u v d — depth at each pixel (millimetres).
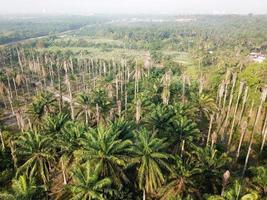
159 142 35812
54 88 111000
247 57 124562
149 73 108062
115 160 33344
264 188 34000
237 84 75750
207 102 63781
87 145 34750
